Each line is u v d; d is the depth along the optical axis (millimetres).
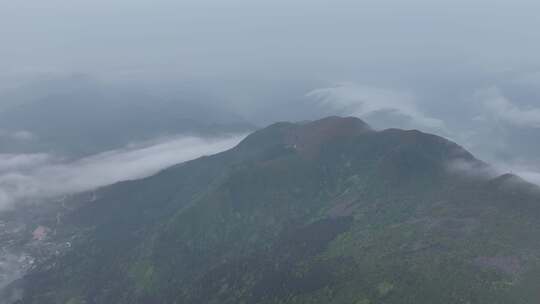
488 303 190875
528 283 198750
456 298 195125
